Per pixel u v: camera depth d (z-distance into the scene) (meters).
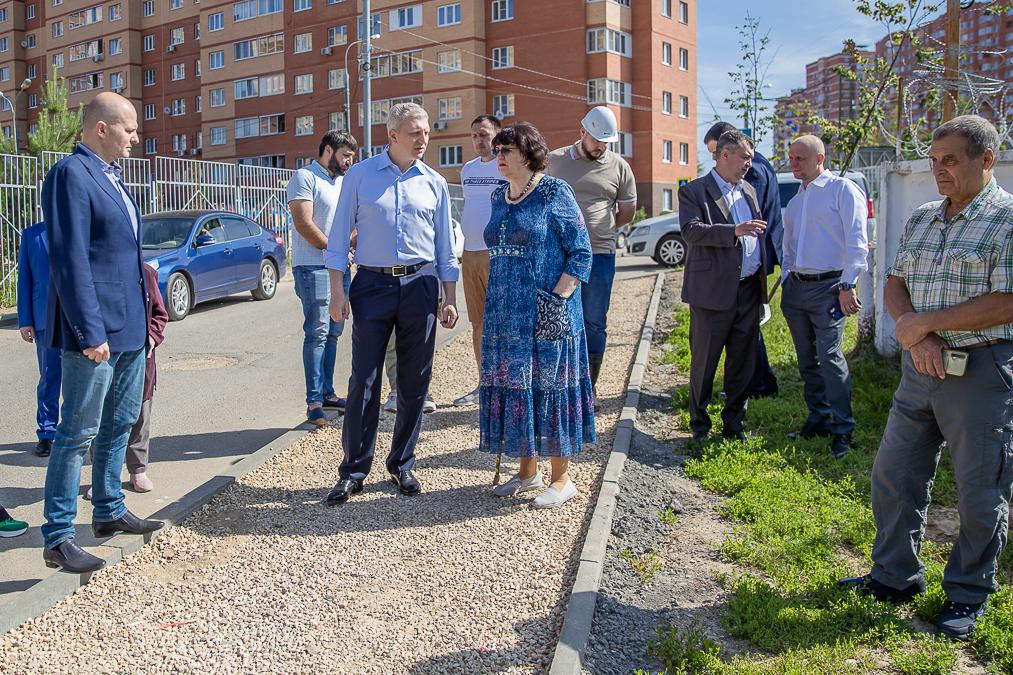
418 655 3.27
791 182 15.67
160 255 12.38
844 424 5.53
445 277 5.24
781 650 3.27
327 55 52.09
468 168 6.49
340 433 6.24
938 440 3.54
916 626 3.45
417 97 48.81
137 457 5.17
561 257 4.58
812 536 4.21
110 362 4.00
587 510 4.69
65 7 67.62
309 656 3.27
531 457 4.84
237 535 4.42
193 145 61.28
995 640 3.21
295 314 13.14
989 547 3.35
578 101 45.03
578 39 44.69
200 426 6.77
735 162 5.52
